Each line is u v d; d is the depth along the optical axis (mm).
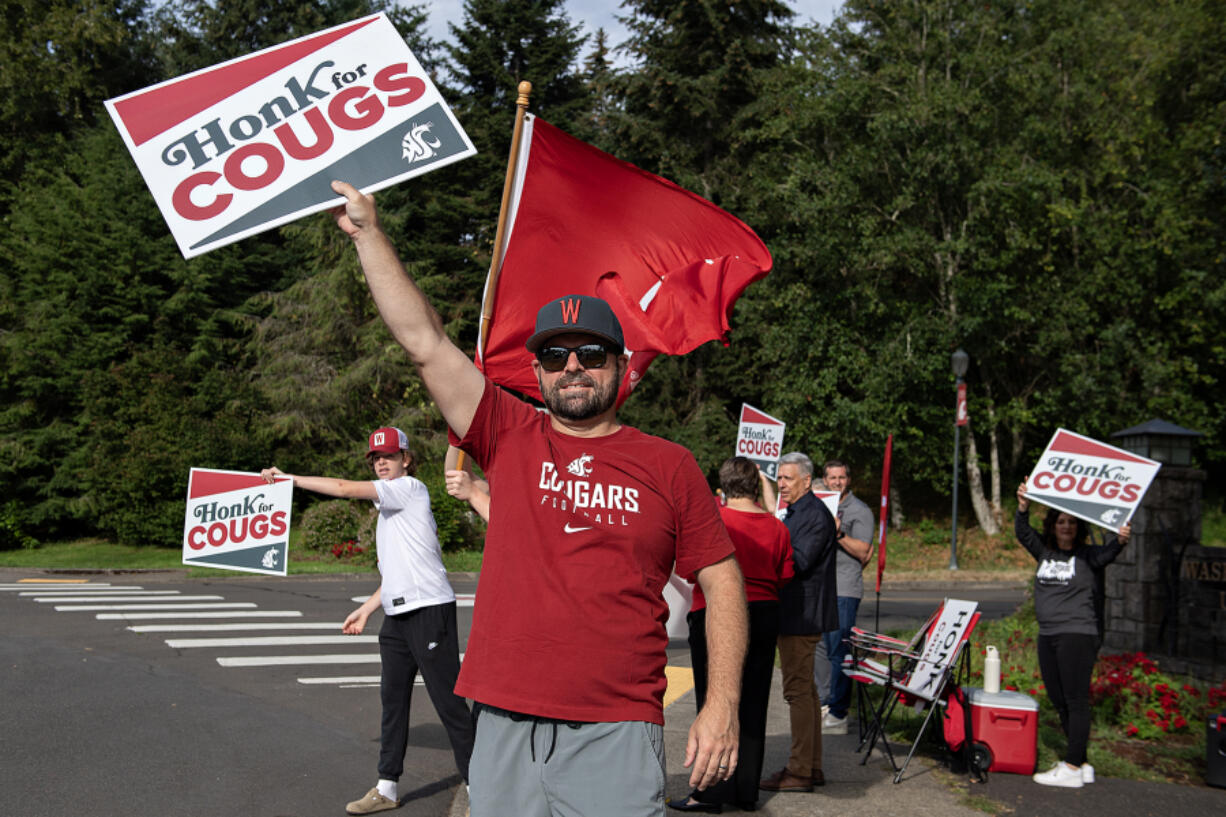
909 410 25703
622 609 2529
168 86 2840
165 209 2779
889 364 23906
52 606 13516
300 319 28234
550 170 4633
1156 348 24484
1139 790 5836
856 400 26719
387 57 3059
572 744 2479
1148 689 7719
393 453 5551
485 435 2703
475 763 2578
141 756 6340
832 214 24156
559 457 2658
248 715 7543
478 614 2635
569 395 2689
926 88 23938
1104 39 24859
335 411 27172
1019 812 5344
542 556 2561
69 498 25172
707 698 2557
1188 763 6613
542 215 4691
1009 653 9234
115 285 26359
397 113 3031
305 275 30422
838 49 25766
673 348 4840
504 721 2537
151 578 19250
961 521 28344
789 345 25250
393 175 2992
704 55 28562
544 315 2742
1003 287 23500
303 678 8984
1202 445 27297
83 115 31531
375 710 7852
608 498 2588
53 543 25516
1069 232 24859
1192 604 8898
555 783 2479
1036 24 26062
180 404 24719
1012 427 27141
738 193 28016
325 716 7605
